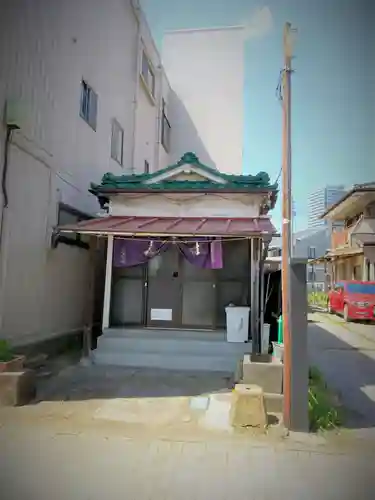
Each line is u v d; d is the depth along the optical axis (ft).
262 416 15.97
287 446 14.60
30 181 24.57
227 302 29.89
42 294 26.27
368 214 64.23
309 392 18.06
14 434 15.21
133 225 27.43
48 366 25.84
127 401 19.43
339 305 62.90
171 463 13.12
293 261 16.51
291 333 16.38
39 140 25.36
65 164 29.37
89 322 29.30
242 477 12.34
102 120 36.83
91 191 30.83
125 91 43.16
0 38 21.25
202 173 31.01
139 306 30.73
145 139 50.85
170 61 61.87
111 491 11.41
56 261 28.30
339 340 41.83
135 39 46.24
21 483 11.75
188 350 27.55
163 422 16.72
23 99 23.48
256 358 20.70
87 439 14.87
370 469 13.00
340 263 78.69
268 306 31.01
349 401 20.93
